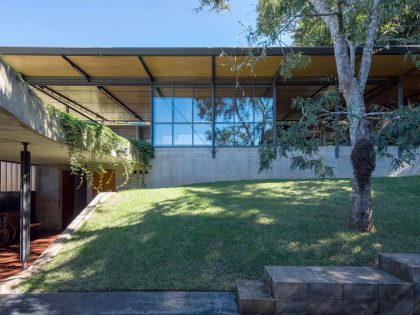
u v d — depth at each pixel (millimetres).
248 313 4977
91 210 9883
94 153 8984
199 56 13234
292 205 9234
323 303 4906
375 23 8195
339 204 9273
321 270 5625
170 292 5879
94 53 12828
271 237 7289
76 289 6016
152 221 8469
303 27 11070
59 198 14711
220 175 15500
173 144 15883
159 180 15516
